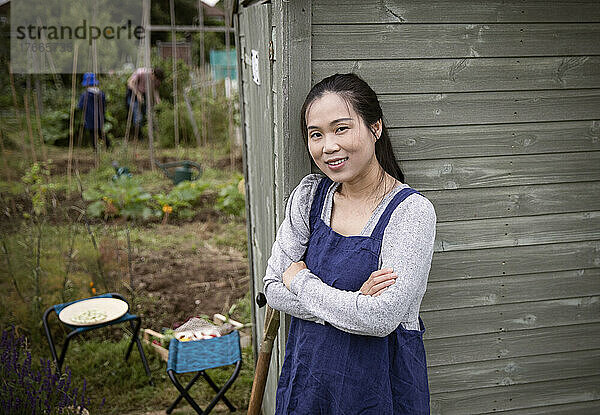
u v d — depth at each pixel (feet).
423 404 6.10
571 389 7.97
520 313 7.60
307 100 5.91
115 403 11.84
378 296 5.41
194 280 18.30
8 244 14.82
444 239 7.23
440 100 6.82
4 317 13.85
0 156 16.76
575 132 7.18
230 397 12.05
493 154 7.07
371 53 6.58
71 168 30.04
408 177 7.00
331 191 6.33
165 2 53.47
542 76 6.97
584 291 7.66
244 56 10.81
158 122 37.27
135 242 21.34
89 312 12.26
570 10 6.86
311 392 6.02
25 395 9.84
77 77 35.55
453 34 6.68
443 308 7.43
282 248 6.31
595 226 7.49
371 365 5.77
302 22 6.34
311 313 5.71
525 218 7.33
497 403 7.86
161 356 13.39
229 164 32.30
